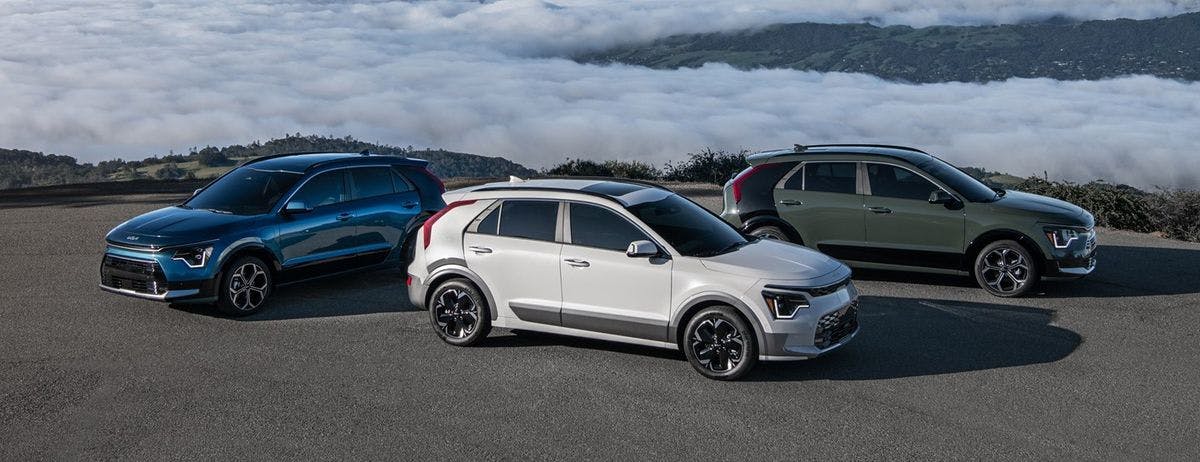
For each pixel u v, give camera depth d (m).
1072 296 10.02
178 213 9.96
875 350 8.05
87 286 11.07
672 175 24.30
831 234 10.69
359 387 7.23
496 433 6.25
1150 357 7.77
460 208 8.38
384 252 10.93
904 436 6.10
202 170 120.38
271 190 10.20
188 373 7.65
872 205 10.48
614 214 7.74
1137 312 9.30
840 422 6.37
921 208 10.30
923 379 7.25
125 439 6.25
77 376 7.61
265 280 9.79
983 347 8.11
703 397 6.91
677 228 7.71
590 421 6.45
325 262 10.36
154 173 122.25
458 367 7.72
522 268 7.98
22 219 17.39
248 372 7.66
